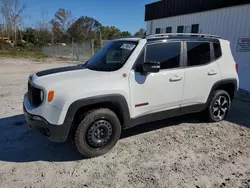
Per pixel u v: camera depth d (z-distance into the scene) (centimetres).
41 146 346
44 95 280
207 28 898
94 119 302
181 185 256
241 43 764
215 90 440
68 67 375
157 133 400
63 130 285
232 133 403
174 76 363
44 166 293
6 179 264
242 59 770
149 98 344
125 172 282
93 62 380
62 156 319
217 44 428
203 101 418
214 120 452
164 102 362
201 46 402
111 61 351
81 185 256
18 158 312
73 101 282
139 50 335
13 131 399
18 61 1978
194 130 415
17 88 764
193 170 287
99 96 297
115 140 329
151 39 351
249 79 754
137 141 367
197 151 336
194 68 388
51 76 312
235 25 778
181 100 383
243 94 732
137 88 329
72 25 4991
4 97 638
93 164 300
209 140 373
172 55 365
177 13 1059
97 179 267
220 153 330
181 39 377
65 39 4784
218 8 828
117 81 312
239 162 307
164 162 305
